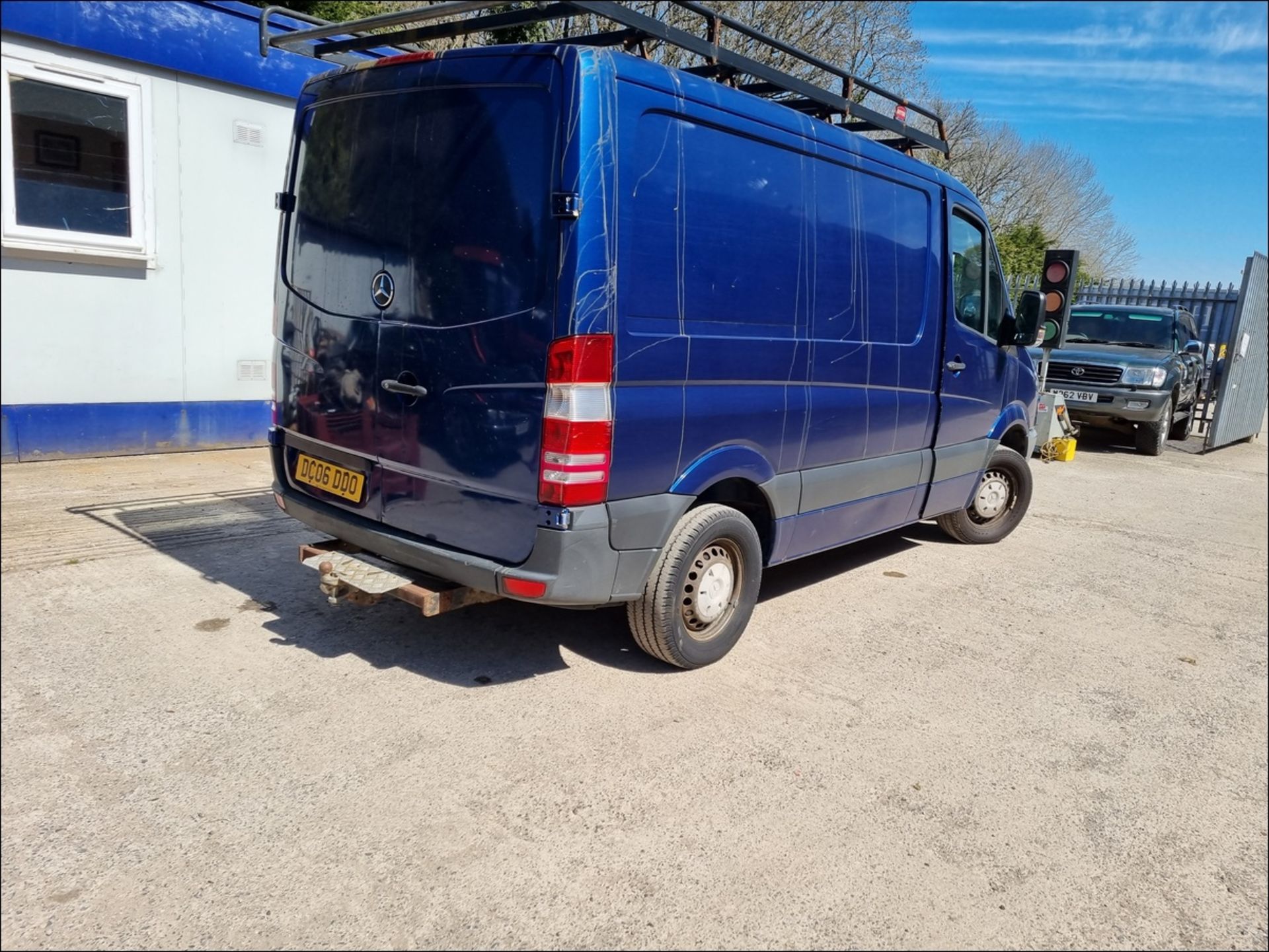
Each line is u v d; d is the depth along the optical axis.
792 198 4.06
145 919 2.35
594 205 3.11
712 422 3.69
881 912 2.57
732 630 4.13
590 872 2.64
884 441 4.93
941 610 5.15
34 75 6.38
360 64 3.76
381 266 3.64
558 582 3.23
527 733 3.39
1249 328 13.74
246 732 3.28
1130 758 3.58
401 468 3.63
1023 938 2.51
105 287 6.96
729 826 2.90
